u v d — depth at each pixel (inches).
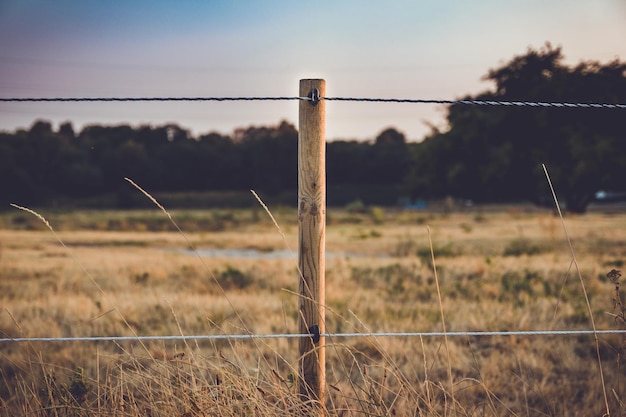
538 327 268.4
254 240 972.6
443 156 1824.6
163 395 118.2
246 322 281.9
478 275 450.3
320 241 112.9
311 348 112.8
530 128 1707.7
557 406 179.2
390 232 1045.8
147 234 1187.3
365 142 3892.7
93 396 143.9
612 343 233.8
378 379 196.4
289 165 3585.1
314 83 112.4
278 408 110.3
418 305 327.9
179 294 370.0
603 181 1585.9
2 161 3002.0
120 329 269.0
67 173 3218.5
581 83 1651.1
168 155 3582.7
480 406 173.9
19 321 278.7
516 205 2119.8
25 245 851.4
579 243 693.9
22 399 149.4
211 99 114.7
